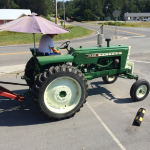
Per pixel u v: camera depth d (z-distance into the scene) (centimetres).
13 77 594
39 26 288
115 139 278
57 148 259
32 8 7988
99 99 429
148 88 418
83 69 403
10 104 405
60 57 323
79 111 370
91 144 267
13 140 277
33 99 306
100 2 10138
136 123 315
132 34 2050
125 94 459
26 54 1012
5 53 1052
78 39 1756
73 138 281
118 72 441
